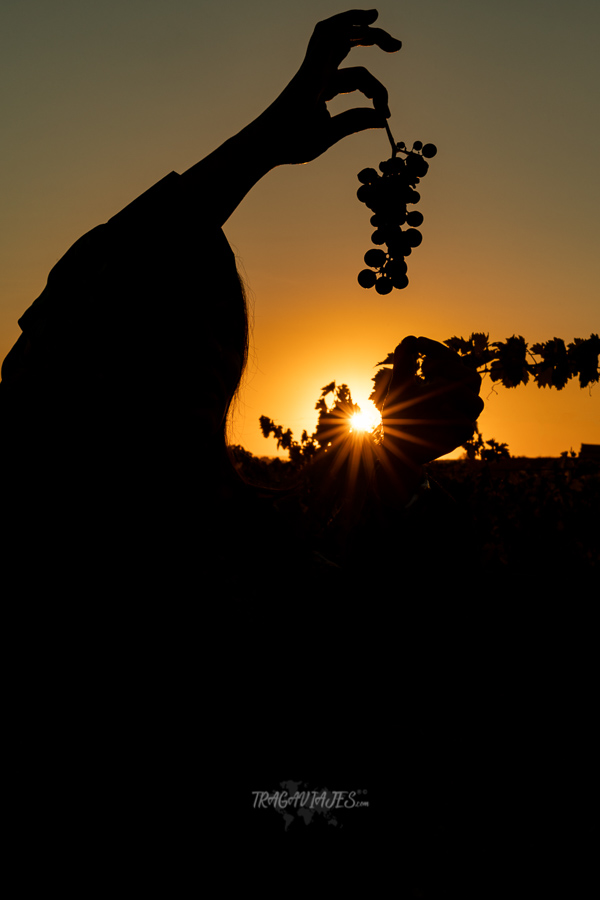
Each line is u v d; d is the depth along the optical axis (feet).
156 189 2.17
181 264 2.14
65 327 2.09
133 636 2.10
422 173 3.62
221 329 2.29
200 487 2.43
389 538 2.99
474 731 11.86
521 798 10.53
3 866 1.91
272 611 2.48
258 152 2.21
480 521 18.63
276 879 2.18
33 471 2.04
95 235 2.16
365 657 2.78
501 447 14.38
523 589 20.76
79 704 2.04
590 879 9.06
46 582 2.04
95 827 1.98
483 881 8.13
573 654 17.51
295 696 2.43
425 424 2.82
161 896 1.97
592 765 12.14
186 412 2.16
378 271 3.61
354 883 2.48
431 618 2.98
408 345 2.86
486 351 10.61
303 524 2.89
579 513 22.66
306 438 18.02
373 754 2.77
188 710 2.15
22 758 1.99
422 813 7.70
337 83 2.46
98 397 2.06
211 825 2.09
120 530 2.09
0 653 2.02
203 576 2.35
